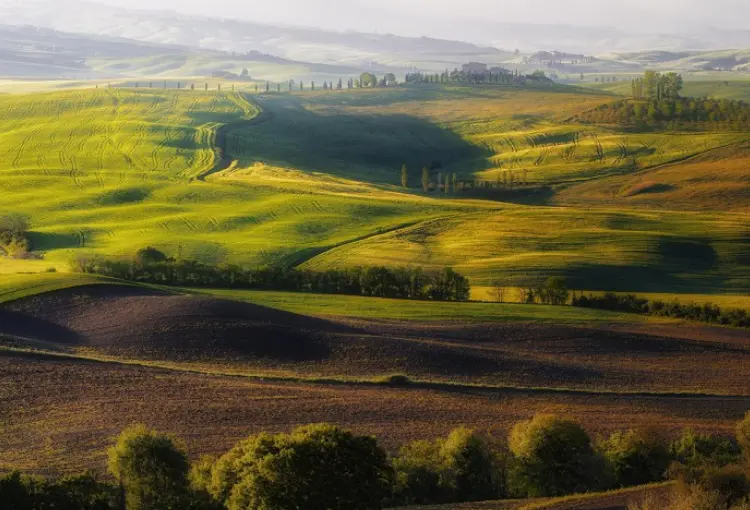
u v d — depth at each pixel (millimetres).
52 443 72125
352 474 49219
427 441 71562
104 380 90125
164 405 82938
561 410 87875
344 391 90812
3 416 78562
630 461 67312
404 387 93750
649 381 102938
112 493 55219
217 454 69688
